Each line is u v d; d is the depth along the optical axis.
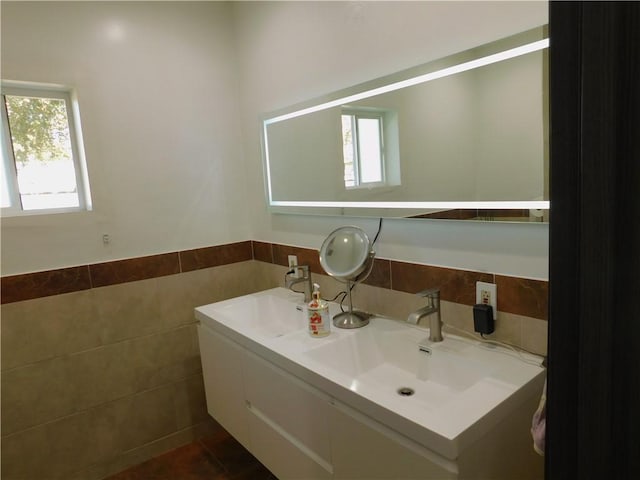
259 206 2.43
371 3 1.63
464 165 1.39
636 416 0.40
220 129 2.39
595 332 0.41
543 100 1.18
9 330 1.86
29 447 1.94
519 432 1.16
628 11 0.37
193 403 2.38
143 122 2.14
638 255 0.38
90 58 1.98
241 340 1.72
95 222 2.04
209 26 2.31
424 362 1.46
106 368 2.11
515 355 1.32
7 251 1.84
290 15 2.00
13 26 1.80
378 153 1.67
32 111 1.95
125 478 2.12
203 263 2.36
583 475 0.44
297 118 2.03
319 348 1.52
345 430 1.25
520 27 1.21
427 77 1.46
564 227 0.42
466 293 1.45
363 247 1.64
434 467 1.01
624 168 0.38
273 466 1.66
